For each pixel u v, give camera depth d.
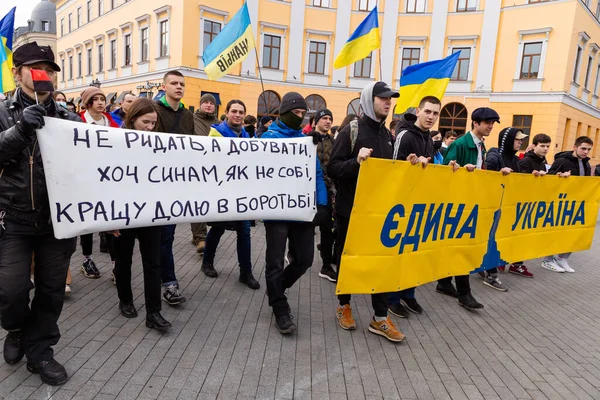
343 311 3.57
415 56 23.56
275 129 3.42
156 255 3.11
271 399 2.50
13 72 2.28
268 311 3.79
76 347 2.91
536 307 4.45
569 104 21.55
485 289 4.96
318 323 3.63
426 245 3.62
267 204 3.18
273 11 22.70
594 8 22.17
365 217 3.13
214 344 3.11
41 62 2.22
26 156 2.26
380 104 3.18
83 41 30.97
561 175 4.85
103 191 2.56
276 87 23.30
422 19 23.17
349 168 3.13
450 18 22.75
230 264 5.16
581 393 2.79
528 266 6.23
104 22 27.62
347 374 2.83
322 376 2.79
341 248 3.46
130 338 3.10
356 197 3.06
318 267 5.38
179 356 2.91
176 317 3.54
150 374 2.66
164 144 2.80
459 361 3.13
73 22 32.78
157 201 2.78
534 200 4.69
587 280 5.68
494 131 22.41
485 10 22.03
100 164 2.54
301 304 4.05
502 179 4.20
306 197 3.34
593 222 5.54
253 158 3.13
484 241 4.20
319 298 4.25
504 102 22.02
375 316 3.47
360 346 3.25
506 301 4.58
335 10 23.47
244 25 5.89
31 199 2.29
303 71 23.58
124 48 25.66
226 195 3.04
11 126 2.24
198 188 2.93
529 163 5.46
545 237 5.00
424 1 23.16
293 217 3.28
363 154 2.99
